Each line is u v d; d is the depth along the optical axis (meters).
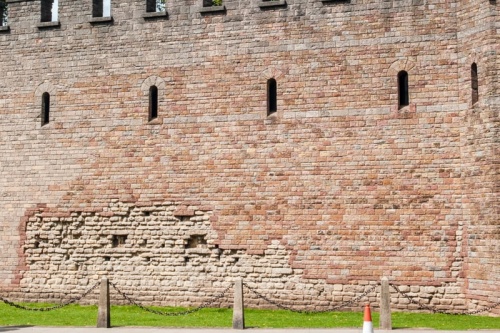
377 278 22.89
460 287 22.17
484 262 21.50
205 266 24.55
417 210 22.75
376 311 22.75
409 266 22.66
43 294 26.09
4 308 24.78
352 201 23.31
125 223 25.45
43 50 26.89
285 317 21.73
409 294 22.55
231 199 24.44
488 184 21.52
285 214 23.88
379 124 23.30
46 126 26.59
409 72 23.16
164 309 24.11
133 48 25.88
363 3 23.73
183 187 24.94
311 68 24.05
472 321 20.23
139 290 25.11
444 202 22.53
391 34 23.42
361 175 23.31
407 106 23.19
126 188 25.53
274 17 24.53
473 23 22.31
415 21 23.23
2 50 27.38
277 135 24.17
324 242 23.45
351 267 23.16
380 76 23.42
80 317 22.16
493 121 21.53
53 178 26.34
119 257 25.45
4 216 26.80
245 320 21.00
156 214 25.16
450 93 22.75
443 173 22.61
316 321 20.67
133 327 19.66
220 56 24.95
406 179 22.92
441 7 23.05
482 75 21.91
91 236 25.78
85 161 26.05
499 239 21.16
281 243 23.84
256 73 24.56
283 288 23.70
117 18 26.14
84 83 26.31
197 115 25.00
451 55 22.84
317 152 23.75
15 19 27.36
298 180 23.86
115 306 24.95
